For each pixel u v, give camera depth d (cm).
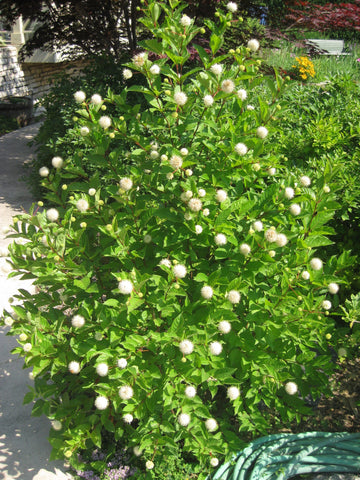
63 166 146
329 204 135
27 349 116
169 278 122
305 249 134
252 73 132
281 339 134
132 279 120
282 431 153
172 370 123
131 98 325
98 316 129
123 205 139
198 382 121
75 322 122
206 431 125
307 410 138
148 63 130
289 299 125
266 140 157
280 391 143
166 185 130
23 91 742
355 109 247
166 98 127
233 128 131
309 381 143
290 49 622
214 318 124
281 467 132
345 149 228
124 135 142
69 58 477
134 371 117
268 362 128
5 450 141
